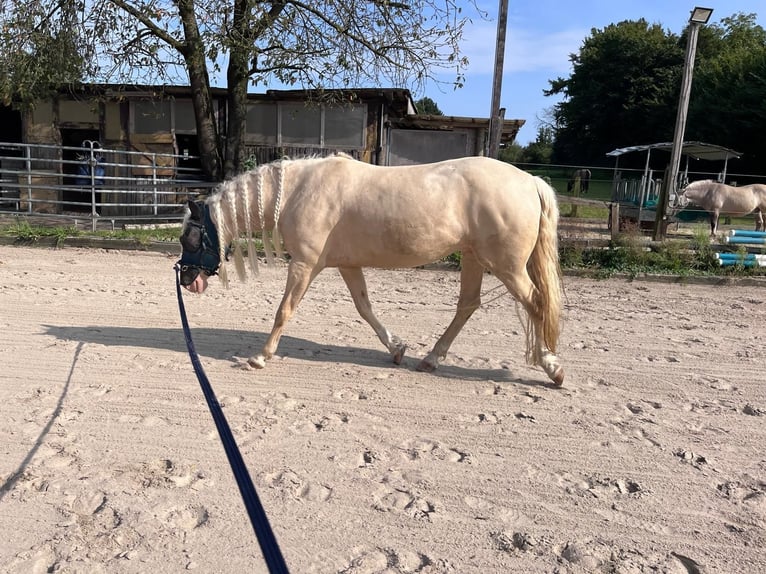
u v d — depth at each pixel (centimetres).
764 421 444
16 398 443
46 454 362
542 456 380
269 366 533
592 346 636
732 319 778
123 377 492
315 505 317
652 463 374
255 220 514
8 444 373
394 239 480
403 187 477
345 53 1352
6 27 1284
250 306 767
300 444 385
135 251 1153
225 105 1634
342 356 572
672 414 454
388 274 1036
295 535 291
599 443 400
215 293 835
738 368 570
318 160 510
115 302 759
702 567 275
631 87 4753
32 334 602
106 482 333
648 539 296
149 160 1650
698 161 3516
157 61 1363
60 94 1641
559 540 294
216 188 532
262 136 1650
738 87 3359
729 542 295
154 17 1255
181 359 541
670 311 817
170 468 351
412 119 1739
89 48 1344
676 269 1071
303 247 498
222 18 1256
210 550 279
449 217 474
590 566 274
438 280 995
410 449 384
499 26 1220
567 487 343
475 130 1802
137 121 1644
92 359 532
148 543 282
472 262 521
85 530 291
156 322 671
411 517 309
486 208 470
